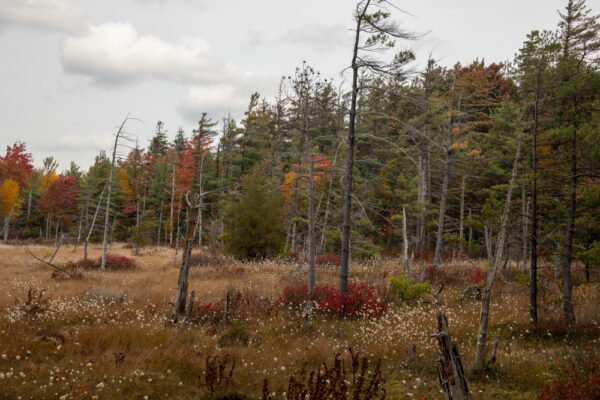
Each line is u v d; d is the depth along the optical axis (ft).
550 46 34.65
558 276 46.96
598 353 20.71
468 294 44.93
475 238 94.73
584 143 33.30
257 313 36.37
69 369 21.43
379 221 93.56
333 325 33.01
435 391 20.11
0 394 17.38
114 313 35.35
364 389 20.66
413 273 58.54
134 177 173.78
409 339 28.50
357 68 38.06
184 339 28.35
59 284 52.90
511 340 28.99
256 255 85.10
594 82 31.40
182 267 34.96
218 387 19.42
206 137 138.00
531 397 19.12
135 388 19.48
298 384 16.16
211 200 137.90
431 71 67.05
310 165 41.42
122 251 117.70
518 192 63.00
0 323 27.89
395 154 79.30
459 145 71.36
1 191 170.09
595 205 33.55
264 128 137.69
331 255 83.25
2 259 87.92
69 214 171.94
